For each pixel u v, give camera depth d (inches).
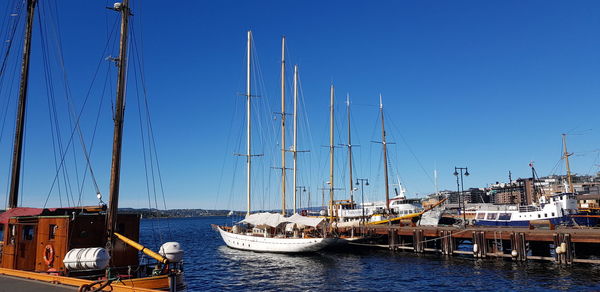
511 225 2442.2
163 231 5187.0
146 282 637.9
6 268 777.6
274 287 1278.3
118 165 733.3
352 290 1213.7
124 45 761.0
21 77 1047.0
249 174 2498.8
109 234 716.7
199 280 1425.9
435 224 2561.5
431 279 1349.7
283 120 2522.1
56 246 713.0
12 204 1002.7
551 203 2322.8
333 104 2763.3
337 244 1971.0
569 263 1502.2
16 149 1019.9
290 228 2054.6
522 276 1338.6
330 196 2647.6
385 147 2854.3
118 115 739.4
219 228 2593.5
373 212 2800.2
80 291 532.7
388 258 1877.5
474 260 1724.9
